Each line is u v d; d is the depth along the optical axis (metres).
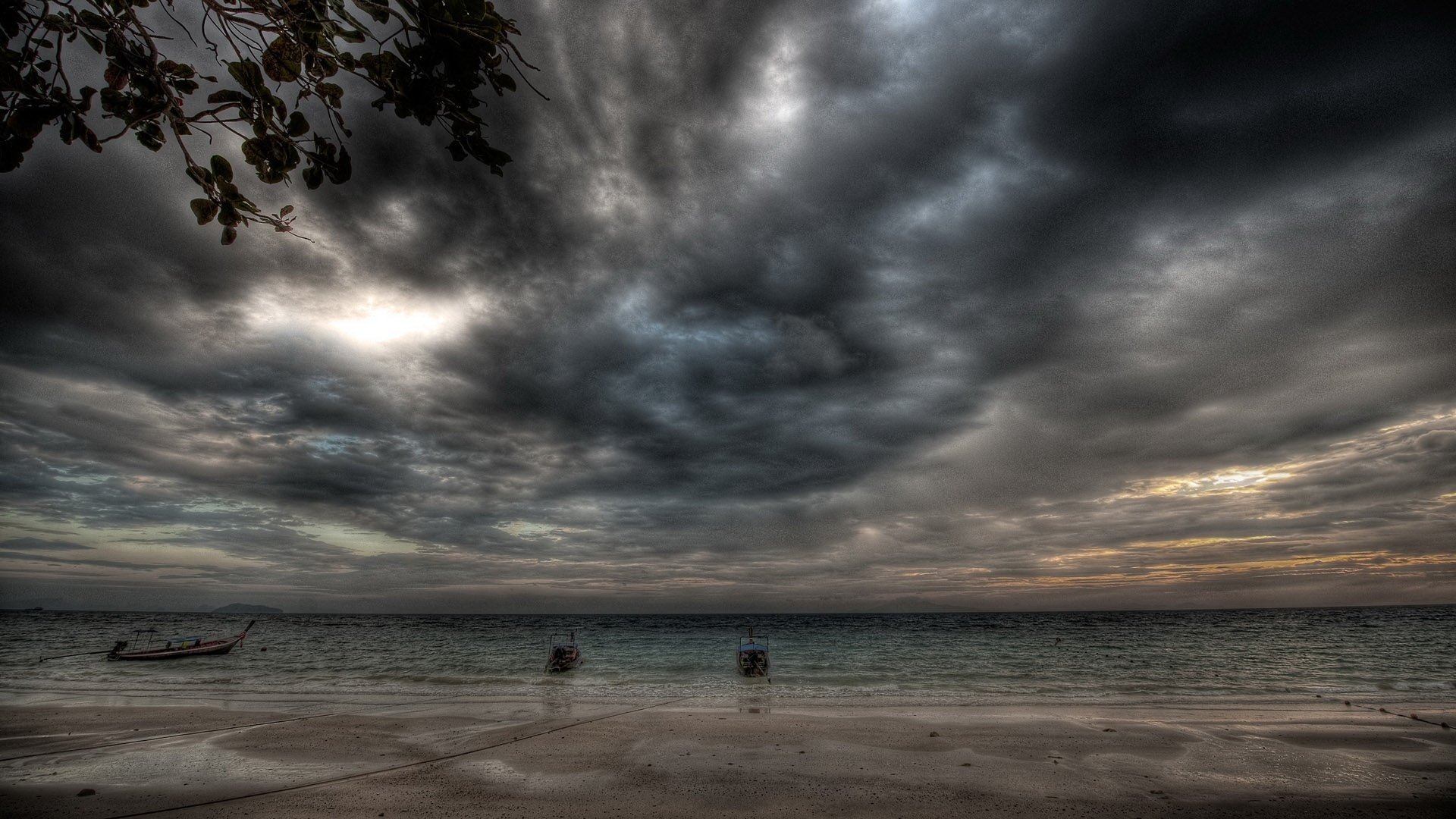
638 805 9.55
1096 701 20.16
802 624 99.31
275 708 19.30
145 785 10.60
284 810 9.37
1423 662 32.38
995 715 17.31
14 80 2.38
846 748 13.03
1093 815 9.12
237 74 2.72
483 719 16.98
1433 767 11.65
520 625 105.94
